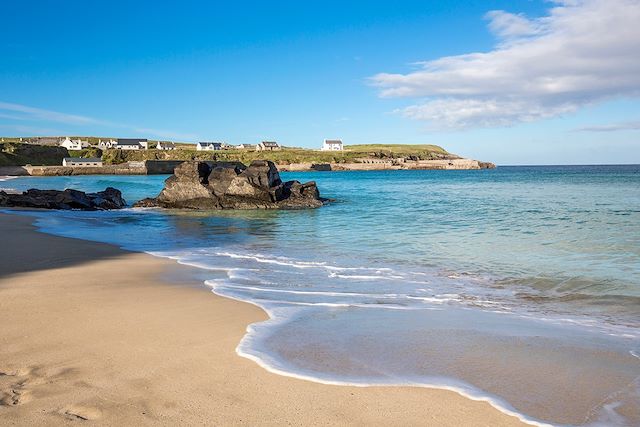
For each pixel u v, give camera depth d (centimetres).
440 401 523
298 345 704
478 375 599
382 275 1276
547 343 723
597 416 493
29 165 13612
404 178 10800
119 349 675
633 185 6262
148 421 467
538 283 1167
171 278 1215
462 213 3038
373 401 521
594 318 874
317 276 1260
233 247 1817
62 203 3725
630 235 1922
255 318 847
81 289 1062
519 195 4759
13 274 1230
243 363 627
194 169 4000
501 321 847
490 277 1244
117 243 1912
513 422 478
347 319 851
